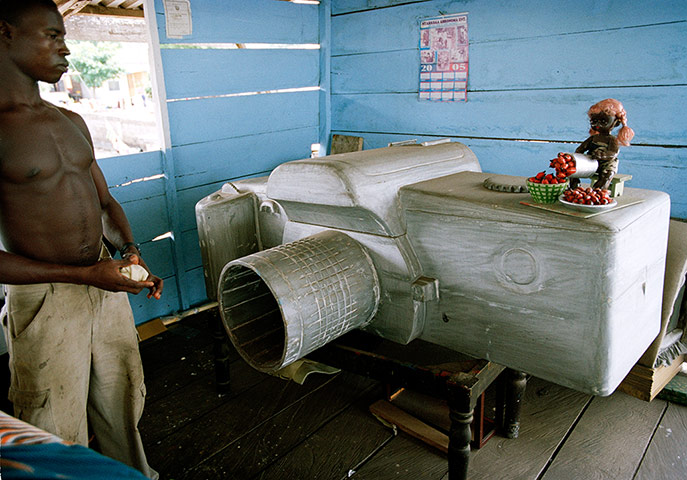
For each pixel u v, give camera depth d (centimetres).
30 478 34
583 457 178
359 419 204
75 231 133
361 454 183
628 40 214
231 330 163
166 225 283
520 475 170
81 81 901
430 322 160
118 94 927
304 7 319
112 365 153
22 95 121
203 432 197
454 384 139
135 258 130
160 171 274
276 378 234
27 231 126
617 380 132
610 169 141
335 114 343
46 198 126
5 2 114
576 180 150
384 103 312
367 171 154
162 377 237
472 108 271
